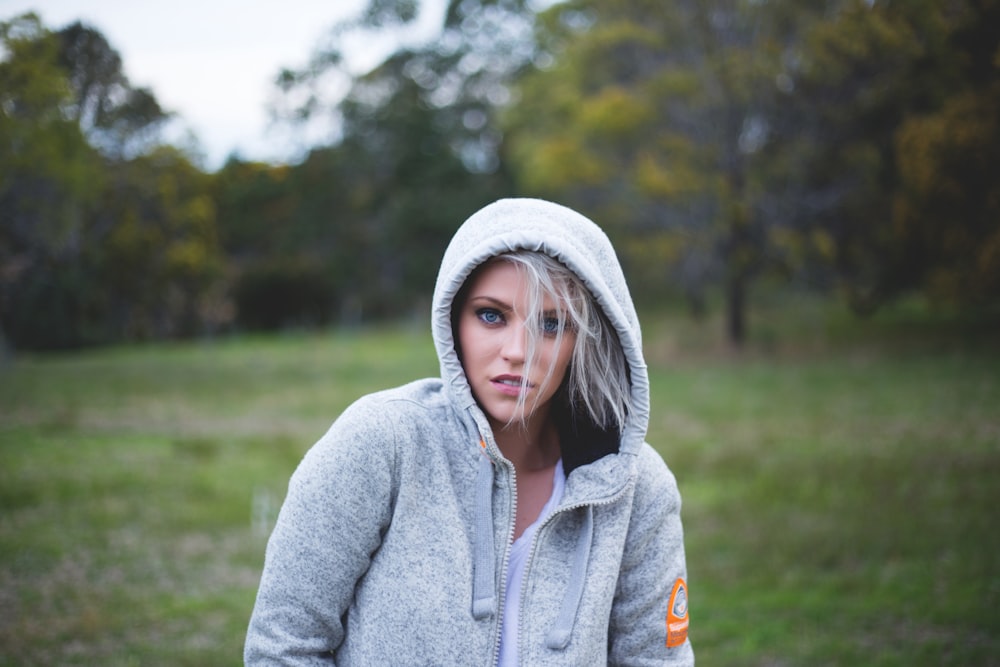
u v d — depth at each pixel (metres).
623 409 1.42
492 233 1.32
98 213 17.83
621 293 1.39
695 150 18.59
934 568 5.16
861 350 17.25
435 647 1.29
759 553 5.55
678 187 18.22
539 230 1.30
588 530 1.39
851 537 5.71
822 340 19.34
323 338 29.08
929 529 5.84
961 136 14.38
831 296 24.03
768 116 18.23
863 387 12.81
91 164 13.32
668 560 1.50
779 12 17.77
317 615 1.33
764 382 14.12
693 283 24.97
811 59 17.02
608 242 1.41
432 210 35.75
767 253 18.72
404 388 1.45
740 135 18.44
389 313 36.75
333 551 1.31
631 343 1.34
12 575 5.15
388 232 36.03
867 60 16.73
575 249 1.30
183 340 28.28
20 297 19.81
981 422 9.64
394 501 1.34
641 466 1.49
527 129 25.50
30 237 14.24
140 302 24.11
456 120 38.53
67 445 9.23
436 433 1.37
